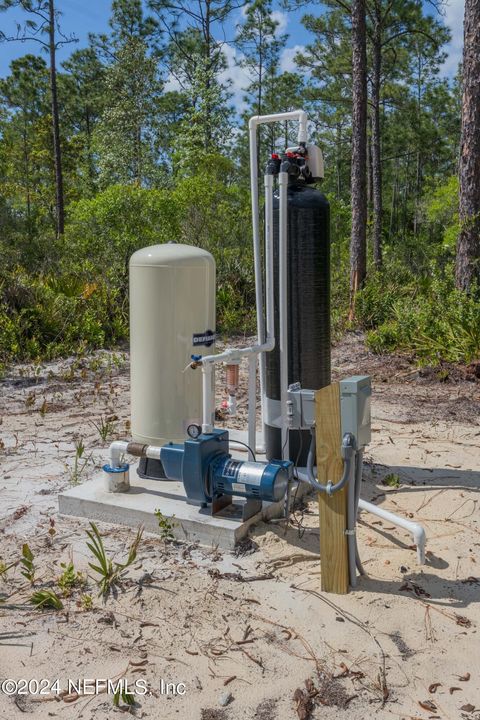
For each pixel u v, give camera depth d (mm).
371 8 24250
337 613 3207
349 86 33500
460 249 9891
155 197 15148
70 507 4266
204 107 29062
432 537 4012
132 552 3502
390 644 2977
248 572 3572
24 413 6977
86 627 3109
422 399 7387
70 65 47031
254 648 2953
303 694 2664
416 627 3098
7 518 4266
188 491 3914
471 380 8062
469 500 4562
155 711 2588
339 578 3359
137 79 30516
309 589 3416
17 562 3648
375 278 14086
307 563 3672
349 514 3352
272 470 3740
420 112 41844
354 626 3105
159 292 4344
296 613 3209
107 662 2865
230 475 3793
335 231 31125
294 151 4438
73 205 19656
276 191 4395
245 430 6129
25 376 8906
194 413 4543
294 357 4504
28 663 2861
